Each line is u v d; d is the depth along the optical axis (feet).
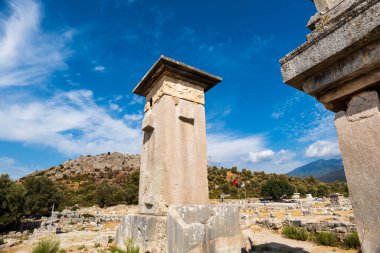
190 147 22.84
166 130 21.95
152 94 25.66
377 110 6.86
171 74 23.62
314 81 7.96
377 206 6.42
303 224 38.58
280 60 8.77
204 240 16.20
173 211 17.52
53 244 25.00
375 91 7.03
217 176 241.14
